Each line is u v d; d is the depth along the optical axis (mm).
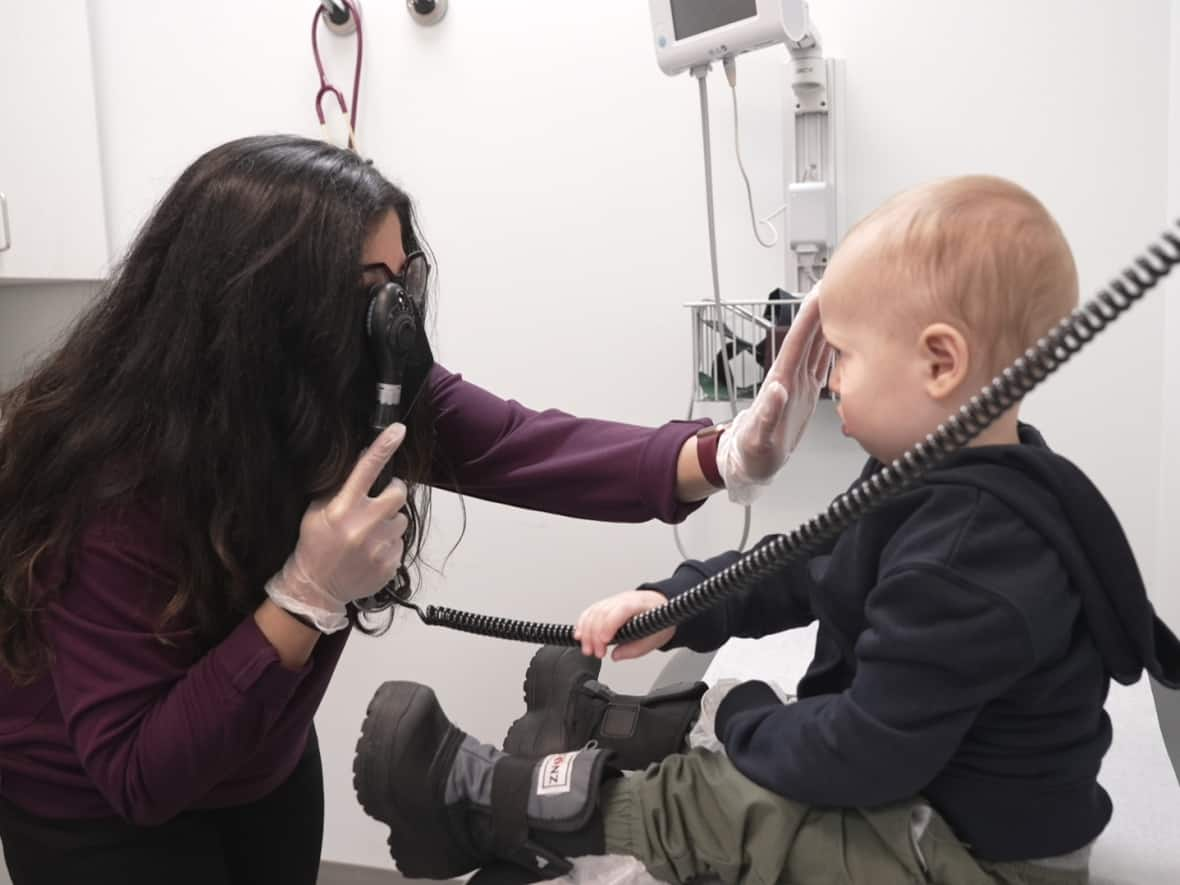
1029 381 571
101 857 979
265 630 867
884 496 698
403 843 1003
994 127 1547
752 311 1618
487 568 1886
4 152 1701
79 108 1849
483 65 1748
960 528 785
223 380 857
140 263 937
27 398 976
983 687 768
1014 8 1514
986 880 849
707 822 894
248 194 874
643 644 1039
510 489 1230
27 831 1001
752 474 1133
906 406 825
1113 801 1045
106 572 879
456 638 1932
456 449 1243
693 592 917
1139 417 1559
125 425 896
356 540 854
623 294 1744
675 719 1112
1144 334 1537
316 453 899
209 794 1041
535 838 960
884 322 822
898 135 1585
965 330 787
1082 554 806
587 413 1797
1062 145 1523
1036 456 810
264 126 1863
